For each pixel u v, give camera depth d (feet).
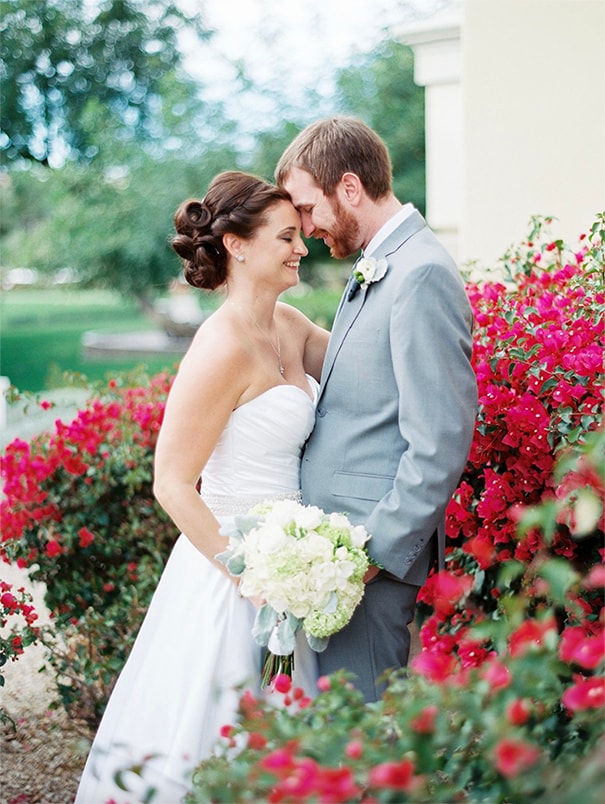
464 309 7.95
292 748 4.51
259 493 8.27
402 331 7.71
